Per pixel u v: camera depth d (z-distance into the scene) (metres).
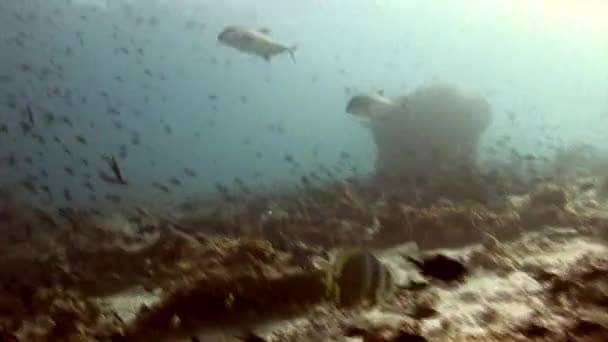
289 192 14.37
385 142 15.43
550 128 23.48
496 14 43.53
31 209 13.17
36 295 7.23
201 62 42.19
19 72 29.34
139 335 5.86
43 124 12.29
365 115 10.26
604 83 39.53
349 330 5.48
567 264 7.30
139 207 13.57
